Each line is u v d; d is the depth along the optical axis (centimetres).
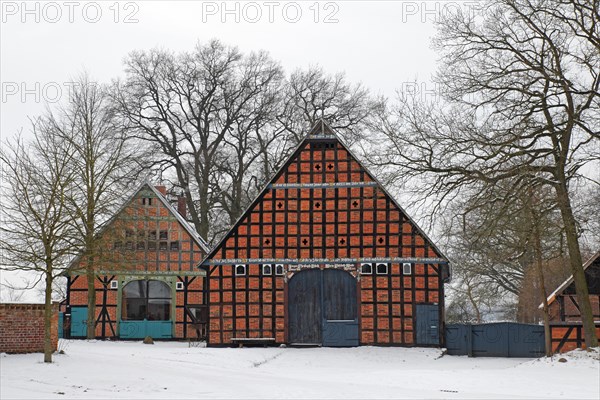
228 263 3734
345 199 3716
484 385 2372
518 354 3538
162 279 4188
